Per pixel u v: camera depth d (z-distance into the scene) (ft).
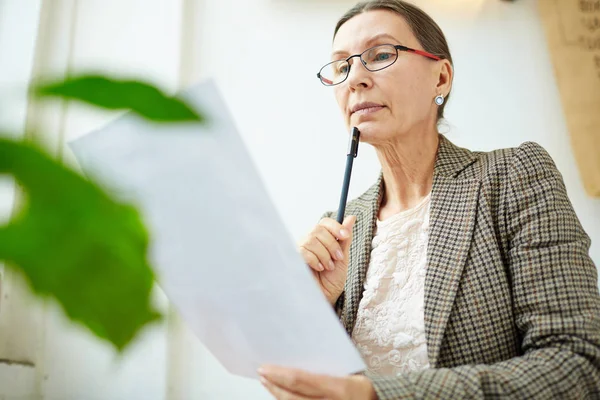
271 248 2.04
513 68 5.16
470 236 2.94
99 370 4.35
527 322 2.65
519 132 5.01
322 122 5.20
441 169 3.32
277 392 2.25
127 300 0.59
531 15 5.28
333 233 3.25
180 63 5.13
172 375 4.56
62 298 0.58
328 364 2.31
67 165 0.61
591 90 4.86
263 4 5.50
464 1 5.35
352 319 3.23
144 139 1.79
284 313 2.21
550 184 2.95
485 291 2.81
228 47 5.40
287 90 5.30
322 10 5.46
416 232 3.29
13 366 3.98
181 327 4.65
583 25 5.06
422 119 3.46
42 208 0.58
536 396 2.29
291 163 5.12
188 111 0.62
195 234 1.96
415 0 5.38
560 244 2.78
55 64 4.82
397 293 3.15
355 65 3.47
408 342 2.95
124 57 5.08
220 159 1.82
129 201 0.63
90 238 0.59
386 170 3.59
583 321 2.52
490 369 2.37
